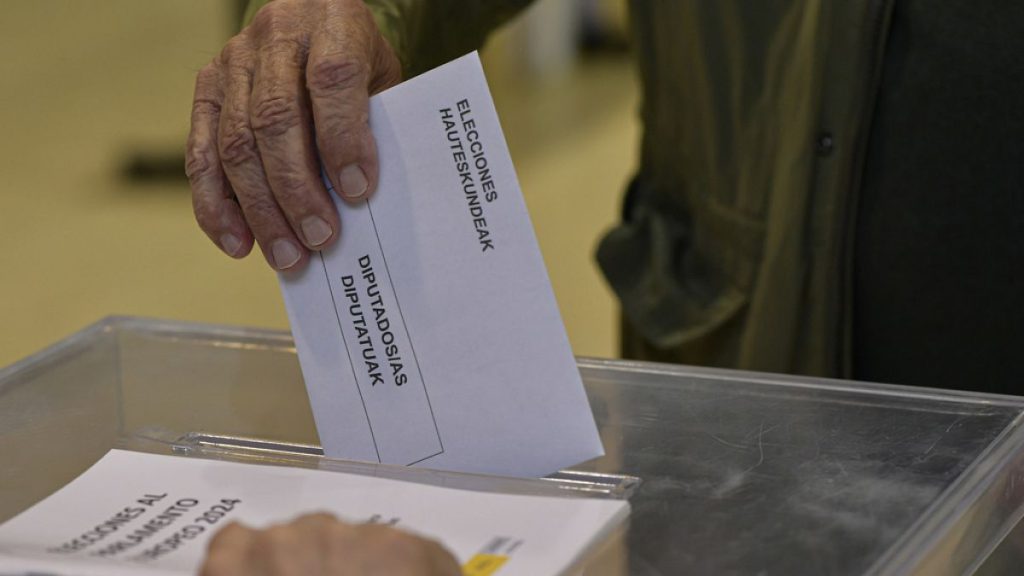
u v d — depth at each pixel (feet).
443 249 2.27
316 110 2.28
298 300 2.33
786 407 2.40
